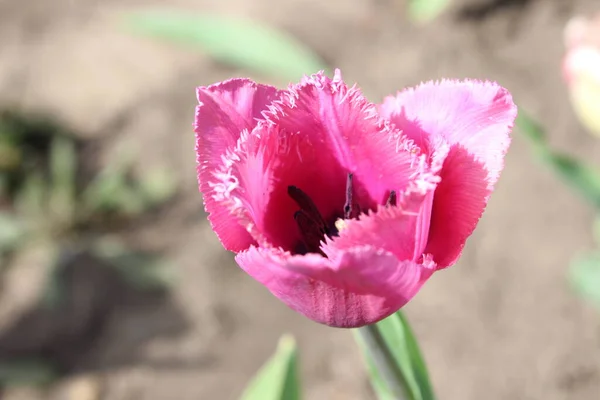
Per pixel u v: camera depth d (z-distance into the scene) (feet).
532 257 2.44
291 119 1.00
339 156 1.02
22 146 3.16
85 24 3.75
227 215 1.00
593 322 2.28
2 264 2.89
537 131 1.58
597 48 1.60
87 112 3.30
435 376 2.31
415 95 1.02
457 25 3.11
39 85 3.46
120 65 3.46
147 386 2.50
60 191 2.98
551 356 2.26
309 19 3.35
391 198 1.01
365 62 3.13
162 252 2.80
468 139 0.99
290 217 1.04
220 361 2.51
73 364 2.61
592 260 2.04
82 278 2.79
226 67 3.30
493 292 2.41
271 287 0.96
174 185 2.97
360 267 0.90
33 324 2.71
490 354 2.31
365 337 1.14
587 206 2.47
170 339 2.59
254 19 3.40
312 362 2.44
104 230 2.94
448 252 0.99
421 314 2.43
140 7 3.73
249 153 0.98
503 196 2.59
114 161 3.08
